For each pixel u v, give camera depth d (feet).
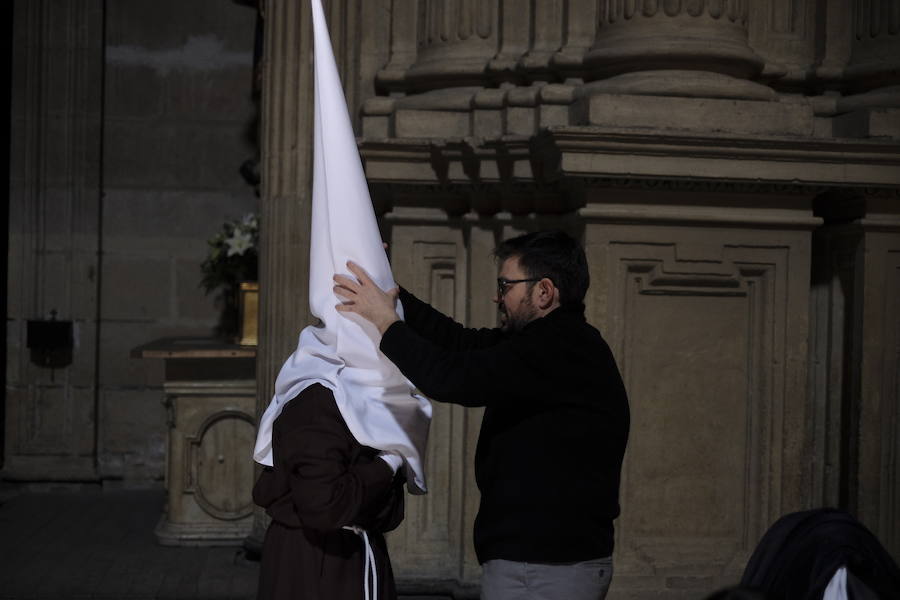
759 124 12.93
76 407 22.41
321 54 8.18
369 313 7.75
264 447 8.00
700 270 13.05
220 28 22.86
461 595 14.55
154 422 22.74
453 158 14.07
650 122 12.75
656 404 13.20
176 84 22.77
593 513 7.98
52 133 22.21
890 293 13.42
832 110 14.02
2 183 24.13
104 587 15.62
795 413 13.38
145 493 22.26
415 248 14.87
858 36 14.14
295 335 15.83
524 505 7.93
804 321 13.33
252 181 22.74
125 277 22.68
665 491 13.28
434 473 15.17
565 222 13.94
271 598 7.69
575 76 13.94
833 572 6.25
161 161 22.76
